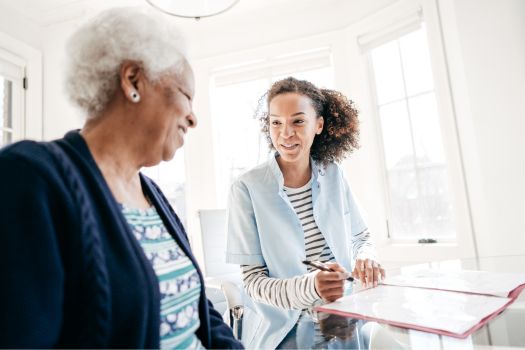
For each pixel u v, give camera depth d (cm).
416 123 210
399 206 218
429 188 205
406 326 61
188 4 135
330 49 238
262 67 251
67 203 41
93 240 42
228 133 262
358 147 136
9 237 35
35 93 234
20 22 230
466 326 59
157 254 55
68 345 40
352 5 229
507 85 157
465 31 169
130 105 53
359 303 77
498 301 70
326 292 81
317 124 119
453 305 70
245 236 109
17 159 39
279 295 89
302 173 118
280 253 107
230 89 263
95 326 40
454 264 115
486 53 162
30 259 36
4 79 222
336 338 62
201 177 253
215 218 171
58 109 235
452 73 181
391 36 213
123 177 57
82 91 53
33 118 231
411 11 199
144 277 45
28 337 35
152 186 70
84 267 40
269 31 249
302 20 243
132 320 43
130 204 57
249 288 102
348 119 127
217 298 166
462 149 179
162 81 54
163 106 55
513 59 155
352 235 132
